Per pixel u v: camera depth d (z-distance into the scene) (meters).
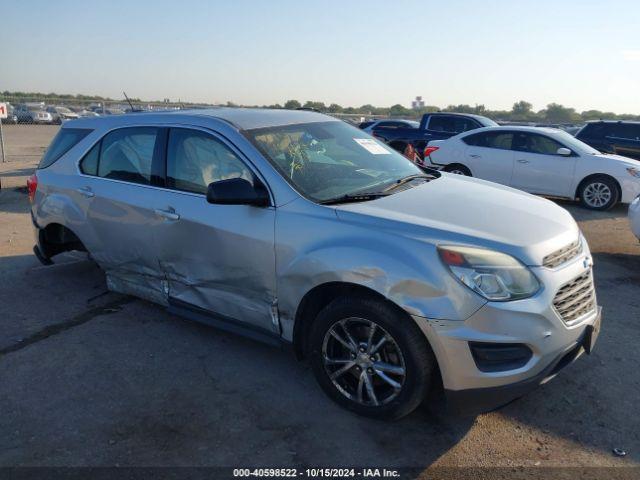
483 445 3.03
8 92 34.00
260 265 3.50
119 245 4.44
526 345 2.84
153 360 3.95
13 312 4.79
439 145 11.49
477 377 2.84
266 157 3.62
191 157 3.97
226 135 3.81
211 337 4.32
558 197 10.32
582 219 9.11
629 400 3.46
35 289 5.33
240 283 3.66
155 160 4.18
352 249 3.06
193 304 4.05
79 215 4.68
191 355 4.03
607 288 5.52
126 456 2.95
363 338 3.21
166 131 4.16
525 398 3.47
